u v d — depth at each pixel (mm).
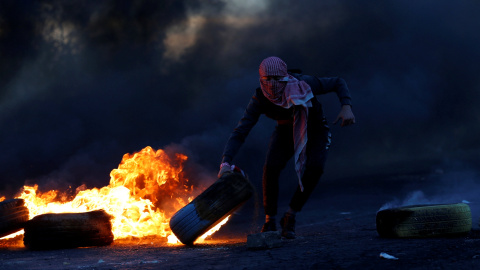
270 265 6652
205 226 9117
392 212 8742
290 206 10195
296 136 9734
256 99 10141
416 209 8633
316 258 6980
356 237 9430
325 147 10148
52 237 9336
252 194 9531
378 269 6051
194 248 8961
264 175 10328
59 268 7121
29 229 9430
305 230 12406
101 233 9836
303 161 9727
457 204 8930
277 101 9797
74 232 9500
